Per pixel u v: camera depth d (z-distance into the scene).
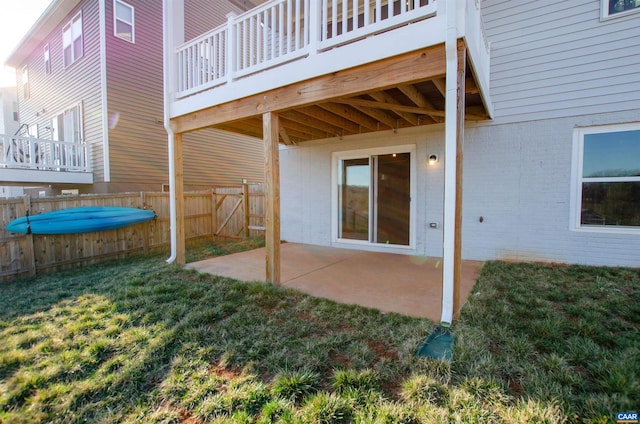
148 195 6.45
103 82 8.12
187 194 7.54
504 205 5.08
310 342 2.41
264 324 2.79
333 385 1.90
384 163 6.18
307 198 7.28
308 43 3.88
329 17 5.96
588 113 4.48
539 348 2.25
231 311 3.10
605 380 1.84
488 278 4.07
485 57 4.34
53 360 2.22
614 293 3.35
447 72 2.68
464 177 5.35
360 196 6.51
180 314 3.00
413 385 1.84
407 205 5.96
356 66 3.17
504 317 2.79
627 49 4.23
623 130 4.32
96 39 8.27
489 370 1.96
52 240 4.88
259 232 8.20
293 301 3.37
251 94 4.01
